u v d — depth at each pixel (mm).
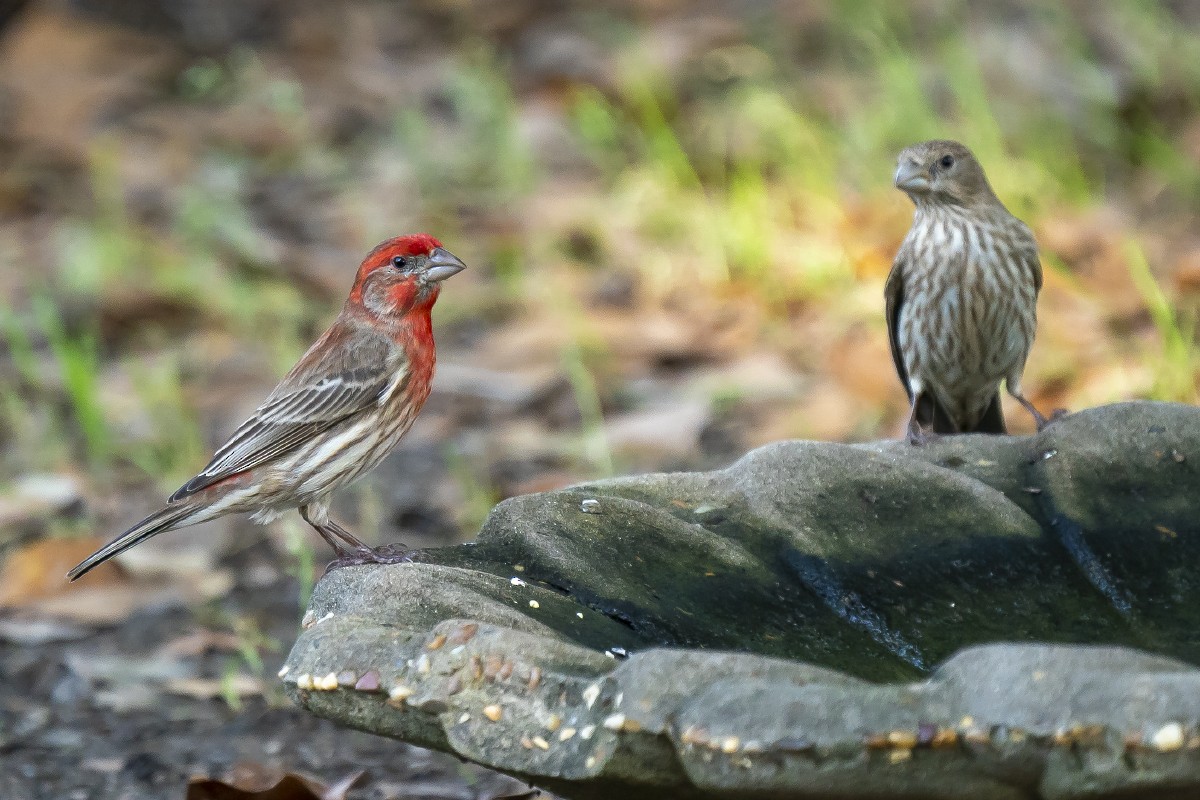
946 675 4223
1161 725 3918
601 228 15914
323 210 17375
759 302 14125
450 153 18359
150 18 22688
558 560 5793
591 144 17844
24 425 13125
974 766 4117
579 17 21859
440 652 4797
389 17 23000
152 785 7910
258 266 15789
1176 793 4086
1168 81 16828
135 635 9883
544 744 4566
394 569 5434
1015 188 14914
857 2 18953
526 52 21016
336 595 5500
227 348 14695
